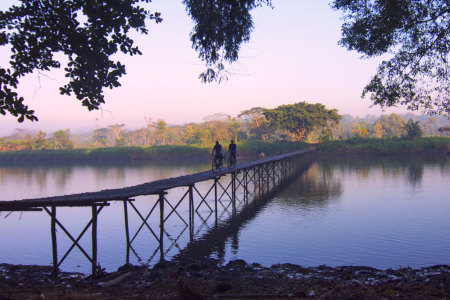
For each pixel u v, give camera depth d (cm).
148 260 1213
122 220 1927
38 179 4384
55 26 746
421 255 1174
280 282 763
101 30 761
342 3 1123
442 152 7825
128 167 6234
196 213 2091
